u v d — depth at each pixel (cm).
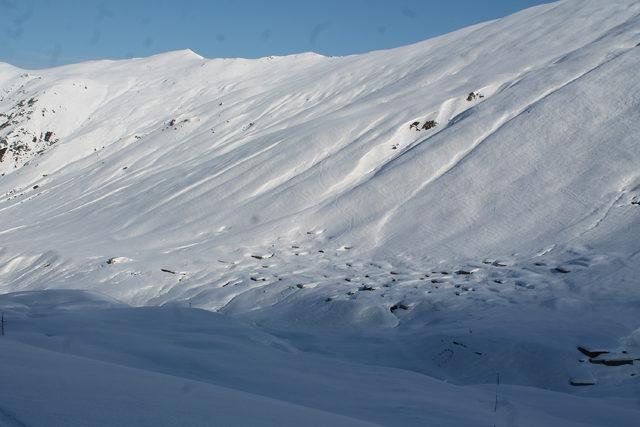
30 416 414
